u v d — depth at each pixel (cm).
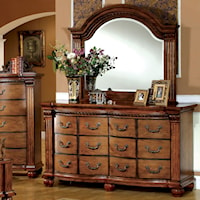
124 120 602
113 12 650
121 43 654
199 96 630
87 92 664
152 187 631
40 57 1026
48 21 1017
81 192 612
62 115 628
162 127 590
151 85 634
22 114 681
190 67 632
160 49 637
